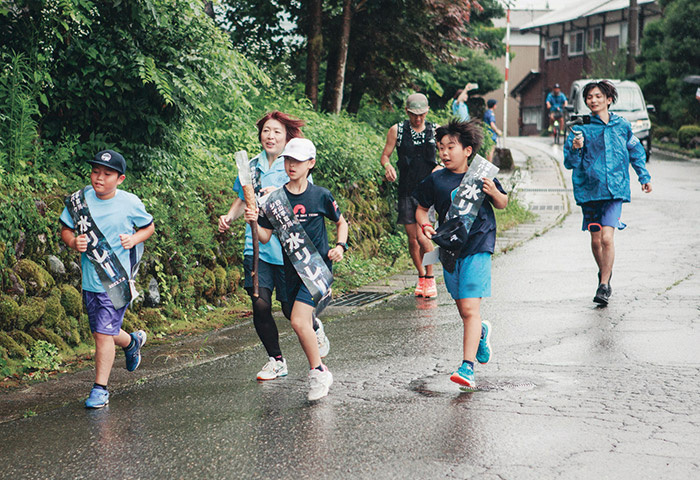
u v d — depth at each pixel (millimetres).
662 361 5598
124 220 5152
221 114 10633
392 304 8375
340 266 9656
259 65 15156
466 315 5191
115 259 5145
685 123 32031
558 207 16344
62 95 7777
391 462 3914
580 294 8156
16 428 4699
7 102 7195
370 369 5742
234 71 9055
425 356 6059
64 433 4566
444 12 15695
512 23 64625
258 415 4754
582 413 4559
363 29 16094
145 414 4871
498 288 8703
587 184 7625
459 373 5070
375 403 4898
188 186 8289
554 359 5785
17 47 7617
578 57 50125
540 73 54969
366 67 17125
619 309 7340
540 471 3744
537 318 7152
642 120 25125
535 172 22594
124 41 7844
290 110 12195
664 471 3705
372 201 11766
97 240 5117
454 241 5098
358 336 6855
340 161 11078
